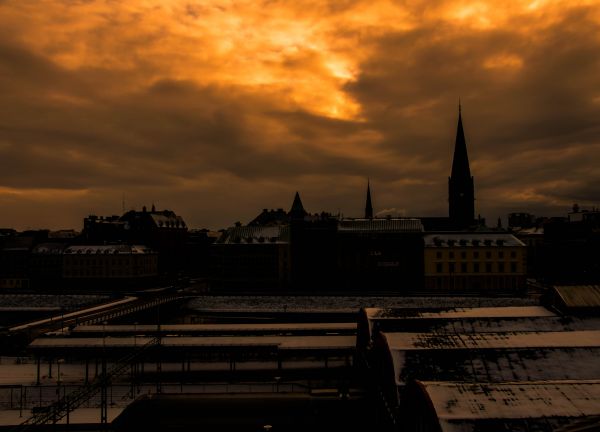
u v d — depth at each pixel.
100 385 64.25
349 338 91.56
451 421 37.22
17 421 66.00
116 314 129.38
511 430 36.59
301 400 71.12
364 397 72.56
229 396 73.00
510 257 175.88
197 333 102.75
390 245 184.12
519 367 55.97
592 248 197.25
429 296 155.38
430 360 56.91
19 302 172.38
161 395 73.31
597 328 77.19
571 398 40.00
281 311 149.00
